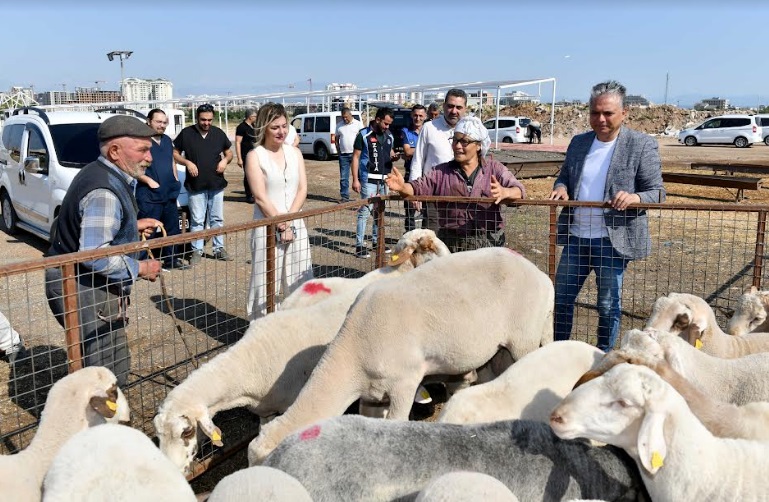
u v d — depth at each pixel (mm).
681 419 2842
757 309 5113
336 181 19984
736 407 3271
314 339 4387
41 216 10305
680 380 3188
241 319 7121
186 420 3713
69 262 3828
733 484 2814
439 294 4078
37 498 2984
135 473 2543
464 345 4109
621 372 2883
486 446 3000
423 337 4020
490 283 4234
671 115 56406
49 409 3309
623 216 5324
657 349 3588
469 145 5562
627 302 7629
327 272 8602
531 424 3123
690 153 31281
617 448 3158
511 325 4301
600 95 5184
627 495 3082
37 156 10344
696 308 4520
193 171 9500
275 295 5793
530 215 12695
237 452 4605
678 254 9883
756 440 3068
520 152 21219
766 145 39031
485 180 5727
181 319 7113
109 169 4336
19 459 3107
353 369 3906
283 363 4281
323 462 2879
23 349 6383
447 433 3027
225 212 13906
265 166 5637
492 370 4680
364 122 30203
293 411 3734
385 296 3973
